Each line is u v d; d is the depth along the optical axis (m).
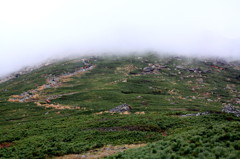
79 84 161.38
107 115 62.62
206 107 107.56
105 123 49.00
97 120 54.06
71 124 50.88
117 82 167.38
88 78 195.00
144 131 41.53
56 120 58.41
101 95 117.31
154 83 184.38
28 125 52.53
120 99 110.25
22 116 75.12
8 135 41.75
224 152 17.20
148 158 18.22
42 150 29.50
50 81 181.62
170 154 18.39
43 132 44.22
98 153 27.44
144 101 108.50
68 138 37.53
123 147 29.92
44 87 153.50
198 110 87.25
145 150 21.28
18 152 29.62
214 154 17.11
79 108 84.81
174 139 23.69
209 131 24.55
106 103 97.56
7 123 65.81
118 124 47.12
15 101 105.31
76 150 29.64
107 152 27.67
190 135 23.98
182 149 19.50
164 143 22.58
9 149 31.53
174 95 146.50
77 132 42.19
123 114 63.72
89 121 53.09
